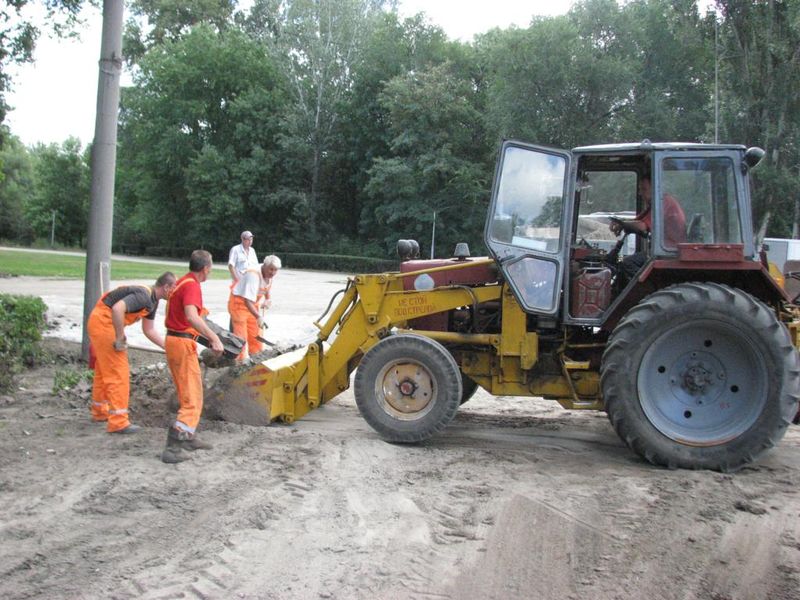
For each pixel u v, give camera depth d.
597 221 6.59
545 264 5.93
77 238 75.00
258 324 9.34
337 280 31.58
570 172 5.93
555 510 4.54
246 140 52.00
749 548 4.04
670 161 5.70
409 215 43.34
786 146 28.23
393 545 4.02
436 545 4.04
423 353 5.97
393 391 6.09
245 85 52.84
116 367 6.15
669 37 36.19
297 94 50.91
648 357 5.49
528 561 3.86
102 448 5.73
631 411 5.46
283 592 3.50
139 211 57.28
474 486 4.95
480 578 3.67
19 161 79.31
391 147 44.84
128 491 4.78
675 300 5.43
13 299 9.29
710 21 29.80
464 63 47.47
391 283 6.54
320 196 51.22
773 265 6.30
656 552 3.98
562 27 36.16
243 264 9.78
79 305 15.49
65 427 6.35
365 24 48.69
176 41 62.28
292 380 6.67
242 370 6.63
